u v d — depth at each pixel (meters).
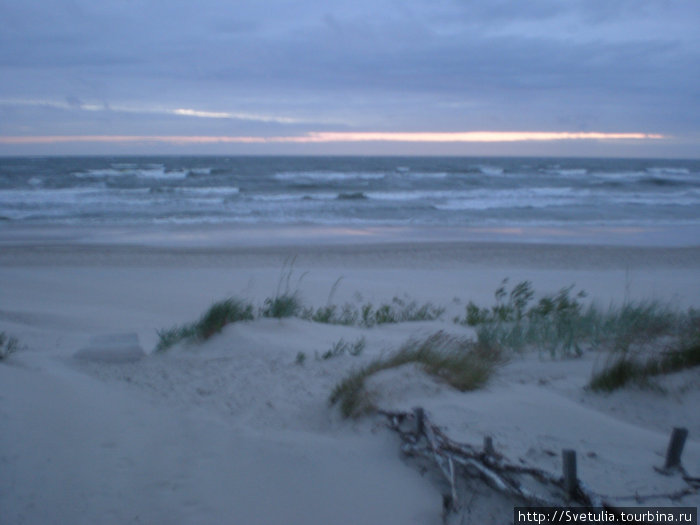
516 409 4.00
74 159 108.38
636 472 3.10
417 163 95.31
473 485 3.04
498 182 50.25
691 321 6.34
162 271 15.22
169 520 2.97
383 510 3.02
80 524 2.89
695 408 4.12
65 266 15.80
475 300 11.80
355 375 4.61
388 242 20.70
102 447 3.63
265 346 6.10
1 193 36.72
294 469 3.40
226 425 4.05
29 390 4.24
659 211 31.95
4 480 3.08
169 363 5.71
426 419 3.46
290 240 21.19
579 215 29.94
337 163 92.19
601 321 7.05
